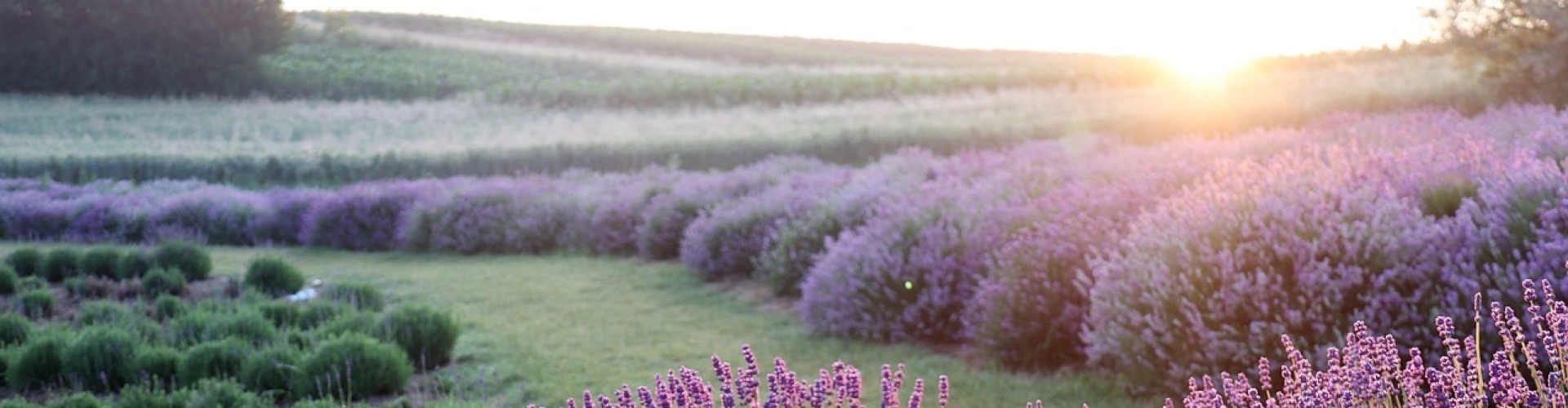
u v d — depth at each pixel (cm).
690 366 818
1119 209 868
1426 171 720
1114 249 759
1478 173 700
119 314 1038
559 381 785
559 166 2950
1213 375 615
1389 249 605
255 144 3788
